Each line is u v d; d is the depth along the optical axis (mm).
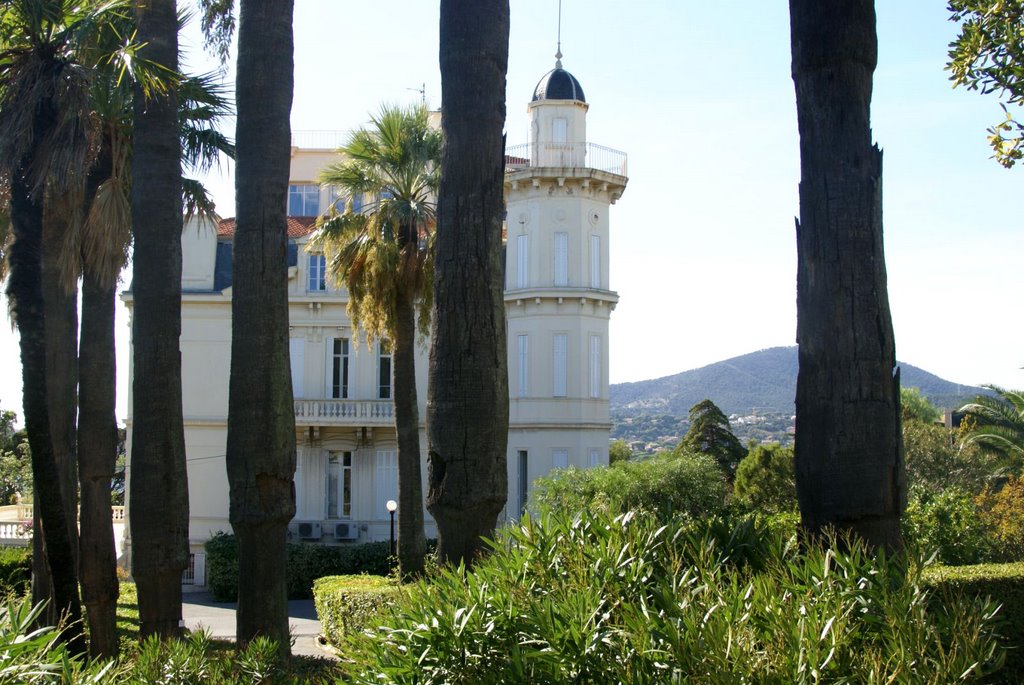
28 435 12477
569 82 35906
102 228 15133
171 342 12297
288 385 11000
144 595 12023
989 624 6570
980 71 14305
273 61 11164
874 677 5270
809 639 5422
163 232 12297
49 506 12484
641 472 29203
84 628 12750
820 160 8742
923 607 5871
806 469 8531
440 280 9086
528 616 6020
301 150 40562
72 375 15938
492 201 9148
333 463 37469
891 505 8305
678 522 7375
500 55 9344
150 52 12930
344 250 25734
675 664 5477
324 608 22875
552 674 5656
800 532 8375
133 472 12125
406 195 25578
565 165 35000
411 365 25000
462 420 8867
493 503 8867
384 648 6184
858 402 8359
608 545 6773
